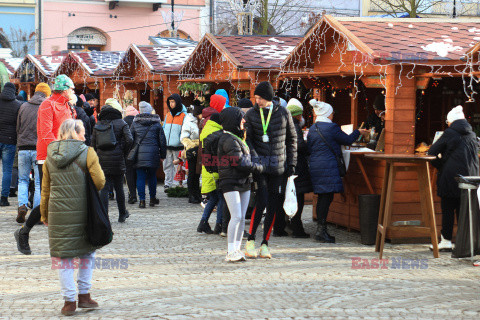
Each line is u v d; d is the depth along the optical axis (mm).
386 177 9758
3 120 13727
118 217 12789
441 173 9734
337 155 10531
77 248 6668
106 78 22750
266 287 7699
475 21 12156
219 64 17500
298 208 10836
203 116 11734
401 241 10375
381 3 42719
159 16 44125
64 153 6625
